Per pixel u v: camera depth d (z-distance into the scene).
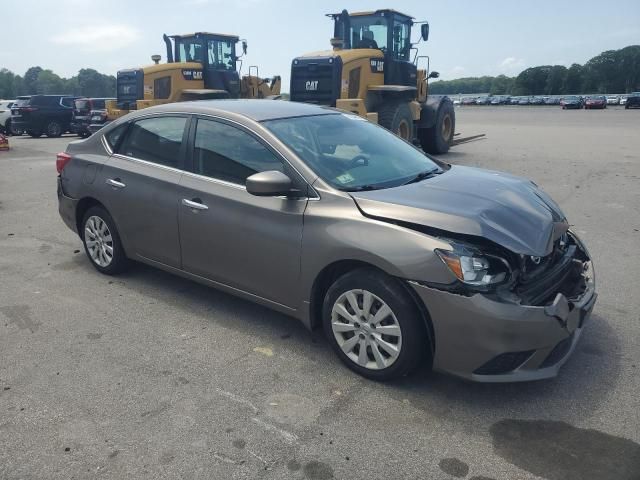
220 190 4.04
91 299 4.76
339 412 3.15
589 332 4.07
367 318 3.38
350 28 13.18
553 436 2.93
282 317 4.39
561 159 12.82
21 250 6.18
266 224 3.76
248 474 2.67
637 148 15.05
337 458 2.78
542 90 119.44
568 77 114.12
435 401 3.24
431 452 2.81
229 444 2.88
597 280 5.11
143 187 4.56
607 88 110.56
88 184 5.06
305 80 12.05
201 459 2.77
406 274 3.12
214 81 17.14
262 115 4.15
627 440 2.89
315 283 3.59
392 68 13.15
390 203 3.35
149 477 2.65
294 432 2.97
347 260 3.39
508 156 13.62
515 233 3.22
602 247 6.07
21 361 3.74
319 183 3.60
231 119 4.12
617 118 33.16
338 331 3.55
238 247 3.95
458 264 3.01
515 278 3.10
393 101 13.05
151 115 4.73
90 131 21.81
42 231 7.01
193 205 4.16
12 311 4.53
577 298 3.32
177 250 4.43
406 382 3.44
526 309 2.97
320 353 3.83
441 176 4.06
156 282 5.13
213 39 16.98
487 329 2.97
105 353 3.84
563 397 3.27
